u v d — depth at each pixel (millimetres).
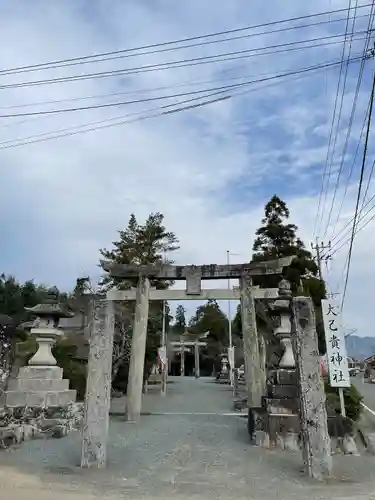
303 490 7961
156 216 41594
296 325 9516
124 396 29688
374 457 10969
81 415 15805
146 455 10992
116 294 18859
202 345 60094
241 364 48281
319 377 9234
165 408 22547
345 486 8227
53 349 23016
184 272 18688
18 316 34500
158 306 38406
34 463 9875
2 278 38312
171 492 7828
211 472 9297
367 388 39062
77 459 10289
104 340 10133
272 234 28359
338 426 11758
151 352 34500
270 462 10211
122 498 7434
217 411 21016
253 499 7445
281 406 12258
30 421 13461
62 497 7422
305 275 24797
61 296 30078
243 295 18391
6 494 7531
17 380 14938
